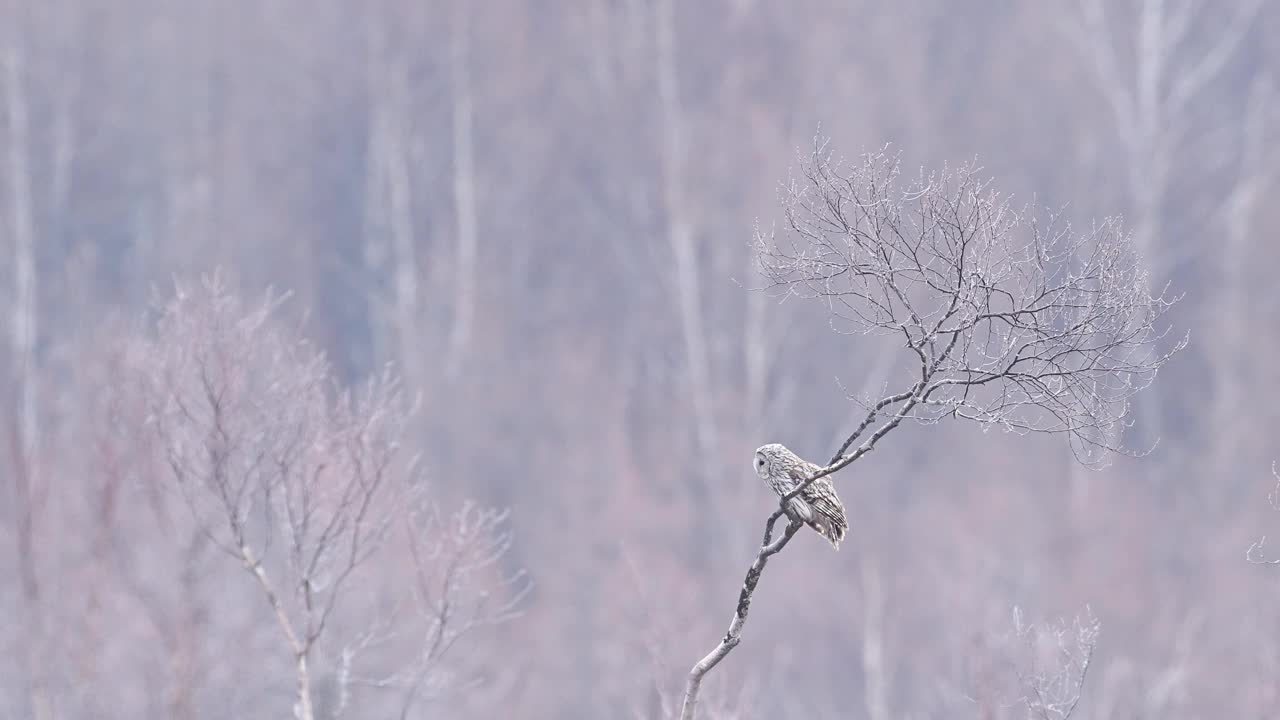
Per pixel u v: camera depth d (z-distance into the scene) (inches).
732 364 3412.9
